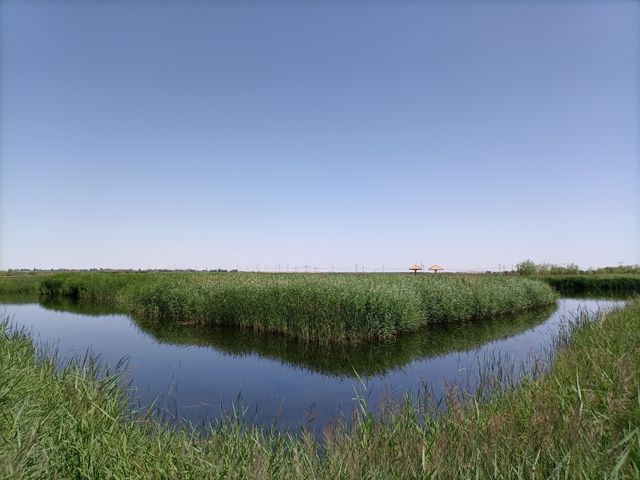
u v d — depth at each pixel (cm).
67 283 4162
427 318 2106
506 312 2714
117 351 1549
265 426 784
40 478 439
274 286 2009
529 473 400
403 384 1101
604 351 782
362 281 2212
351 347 1608
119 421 600
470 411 595
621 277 4534
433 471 398
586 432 462
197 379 1178
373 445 468
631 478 371
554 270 5672
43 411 570
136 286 3108
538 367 827
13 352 831
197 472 438
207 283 2458
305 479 419
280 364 1365
